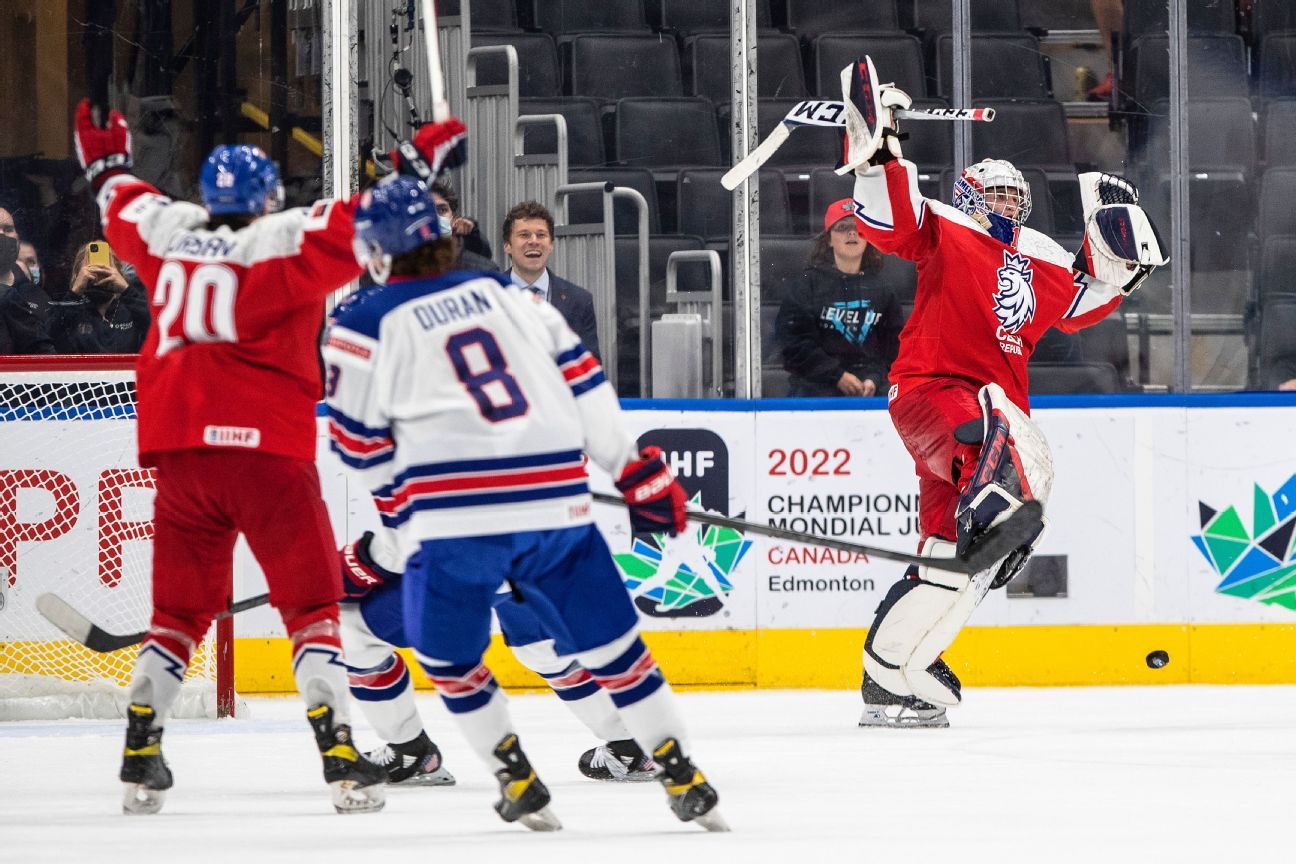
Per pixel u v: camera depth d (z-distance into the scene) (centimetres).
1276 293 2391
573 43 2486
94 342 2256
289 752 1605
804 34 2527
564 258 2352
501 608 1306
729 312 2350
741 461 2211
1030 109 2484
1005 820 1120
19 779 1425
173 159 2281
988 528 1723
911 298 2341
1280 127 2411
